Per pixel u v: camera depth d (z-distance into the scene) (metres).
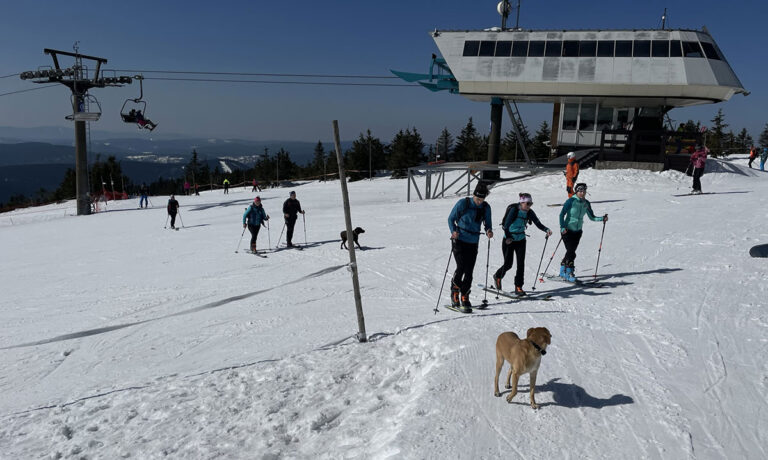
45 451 4.81
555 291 8.86
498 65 30.53
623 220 15.66
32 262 17.75
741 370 5.26
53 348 8.45
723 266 9.48
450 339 6.34
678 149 28.72
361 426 4.73
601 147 28.45
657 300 7.77
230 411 5.27
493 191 28.33
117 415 5.41
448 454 4.03
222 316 9.51
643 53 29.27
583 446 4.07
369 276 11.69
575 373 5.32
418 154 75.38
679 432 4.21
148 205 42.12
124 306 10.87
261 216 16.31
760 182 25.30
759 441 4.06
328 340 7.43
